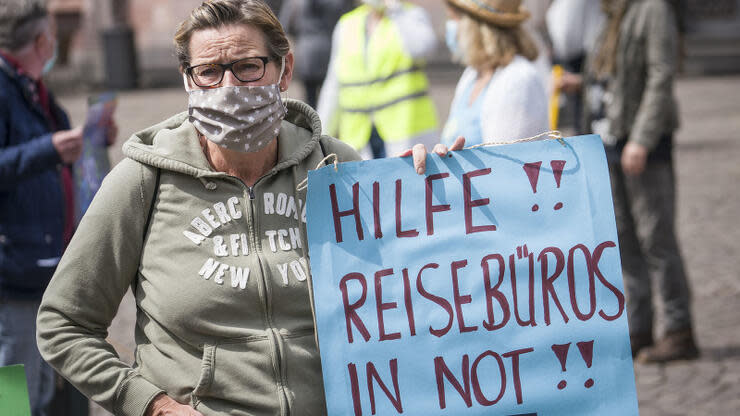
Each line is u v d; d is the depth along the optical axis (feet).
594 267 28.07
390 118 66.95
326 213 27.61
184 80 27.78
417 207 27.99
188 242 26.96
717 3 287.89
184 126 28.12
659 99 60.95
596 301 27.94
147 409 26.40
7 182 39.83
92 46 264.72
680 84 219.00
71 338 26.94
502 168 28.43
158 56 280.72
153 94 222.89
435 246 27.81
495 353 27.53
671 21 61.05
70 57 265.54
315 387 27.30
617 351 27.78
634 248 65.21
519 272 27.89
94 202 27.55
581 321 27.84
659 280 64.08
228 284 26.66
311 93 134.31
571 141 28.60
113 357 27.20
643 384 60.44
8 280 40.70
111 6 231.09
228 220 27.20
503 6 44.45
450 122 47.01
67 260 27.25
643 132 61.16
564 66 85.20
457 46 46.85
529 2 129.59
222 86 26.71
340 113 69.97
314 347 27.43
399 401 27.07
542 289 27.91
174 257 26.96
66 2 263.70
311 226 27.48
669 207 63.21
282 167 28.09
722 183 118.21
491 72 45.32
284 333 27.02
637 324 65.46
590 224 28.25
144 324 27.55
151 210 27.61
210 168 27.73
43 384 42.22
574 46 84.07
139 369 27.50
